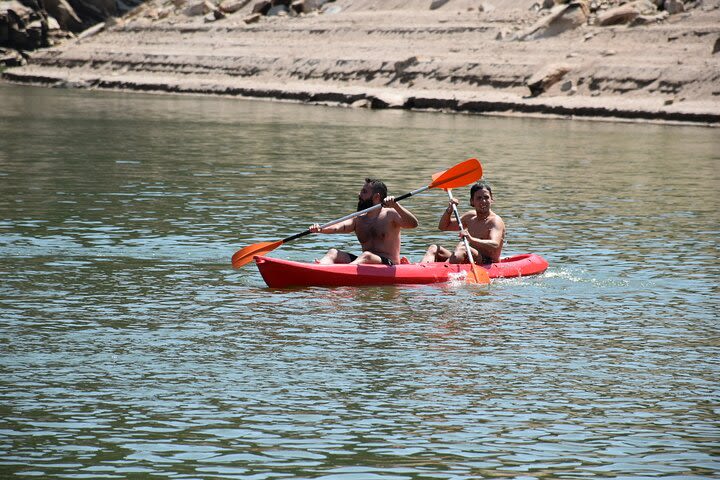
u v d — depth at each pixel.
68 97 185.75
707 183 76.06
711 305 38.31
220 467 22.28
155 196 63.62
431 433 24.47
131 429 24.42
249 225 54.06
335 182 72.94
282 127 124.75
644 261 46.50
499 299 38.88
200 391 27.23
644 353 31.69
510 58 168.00
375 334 33.34
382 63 182.88
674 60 149.50
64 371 28.69
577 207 63.06
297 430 24.53
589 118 144.12
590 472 22.31
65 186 67.00
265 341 32.25
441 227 44.97
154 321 34.41
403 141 107.62
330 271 40.41
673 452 23.55
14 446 23.25
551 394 27.52
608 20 168.00
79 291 38.44
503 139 111.62
